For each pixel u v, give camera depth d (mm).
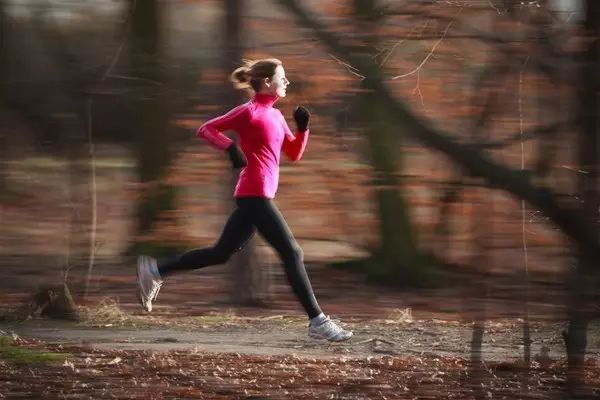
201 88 12344
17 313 17062
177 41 12586
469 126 7910
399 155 8602
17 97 13086
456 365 12047
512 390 10039
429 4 8109
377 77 7680
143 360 12555
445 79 8336
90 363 12281
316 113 10562
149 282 11188
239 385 11047
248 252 20203
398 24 8188
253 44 11039
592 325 8750
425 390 10516
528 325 9703
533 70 7598
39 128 13523
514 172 7238
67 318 17156
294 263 10805
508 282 7930
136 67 12648
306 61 9719
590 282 7297
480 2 7941
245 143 10688
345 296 21156
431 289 21578
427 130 7473
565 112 7324
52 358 12344
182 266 11195
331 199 11516
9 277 17516
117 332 15773
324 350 13961
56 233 16266
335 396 10508
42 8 13180
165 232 12945
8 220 15016
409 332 15398
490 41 7840
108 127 14695
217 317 17969
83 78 12898
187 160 12555
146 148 13109
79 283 18141
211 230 13406
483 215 7898
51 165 14523
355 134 9328
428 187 8453
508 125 7641
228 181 14484
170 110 12531
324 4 8094
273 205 10797
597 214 7117
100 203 16766
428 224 8594
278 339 15125
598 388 8492
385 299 20781
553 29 7562
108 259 21250
